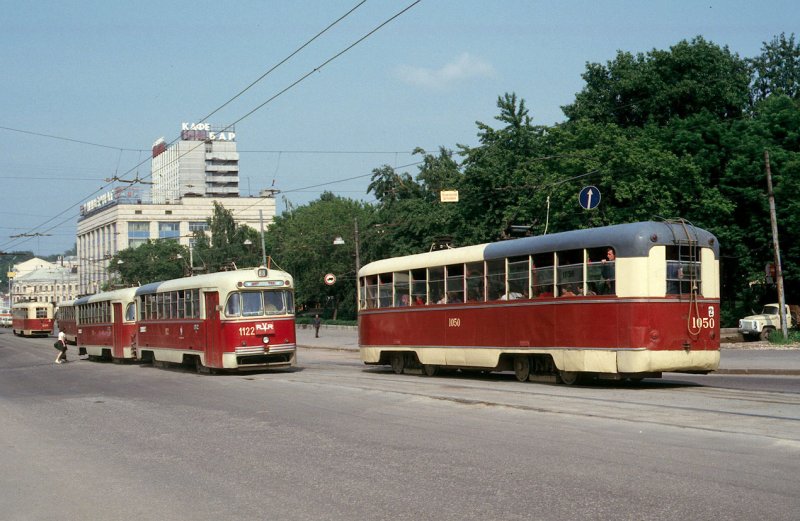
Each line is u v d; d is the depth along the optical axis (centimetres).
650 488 824
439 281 2377
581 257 1900
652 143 4309
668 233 1812
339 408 1611
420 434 1238
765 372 2245
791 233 4319
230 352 2659
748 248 4509
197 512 820
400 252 5197
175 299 3102
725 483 832
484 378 2281
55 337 8306
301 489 902
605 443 1080
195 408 1753
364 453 1102
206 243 8956
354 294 6950
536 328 2006
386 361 2667
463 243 4569
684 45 5134
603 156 3862
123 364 3747
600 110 5338
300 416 1519
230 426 1439
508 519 738
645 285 1780
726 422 1227
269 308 2705
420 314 2445
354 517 771
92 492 940
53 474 1064
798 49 6259
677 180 4150
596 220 3772
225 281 2698
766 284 4572
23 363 4175
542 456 1015
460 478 916
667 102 5100
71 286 15688
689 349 1809
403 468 988
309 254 6981
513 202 4412
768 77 6231
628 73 5272
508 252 2114
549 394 1691
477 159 4653
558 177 3919
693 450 1007
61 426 1558
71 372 3275
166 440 1312
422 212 5247
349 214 8519
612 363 1803
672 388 1814
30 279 16475
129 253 9212
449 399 1631
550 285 1978
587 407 1449
